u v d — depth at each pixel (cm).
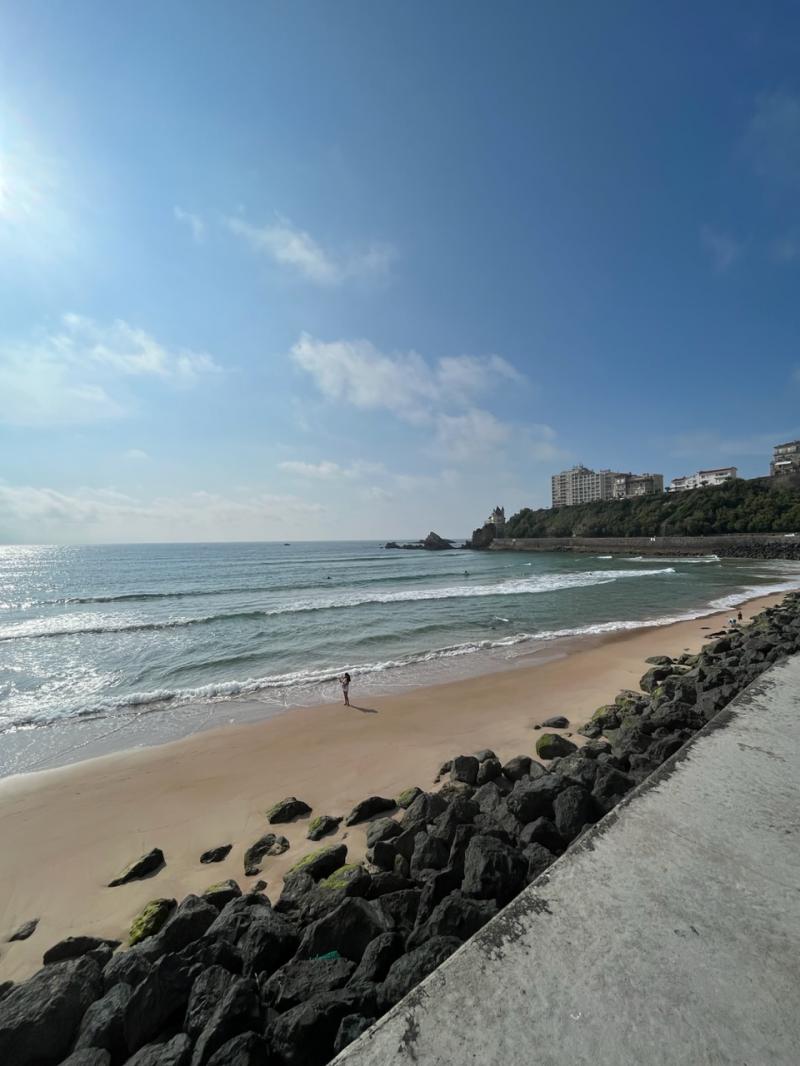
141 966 357
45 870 548
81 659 1633
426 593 3105
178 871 539
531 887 209
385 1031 153
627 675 1230
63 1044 306
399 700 1097
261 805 672
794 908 188
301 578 4516
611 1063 135
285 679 1302
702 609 2295
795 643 1086
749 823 246
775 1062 132
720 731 361
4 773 812
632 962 167
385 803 631
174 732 976
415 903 384
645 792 278
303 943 347
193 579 4619
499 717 958
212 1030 273
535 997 158
